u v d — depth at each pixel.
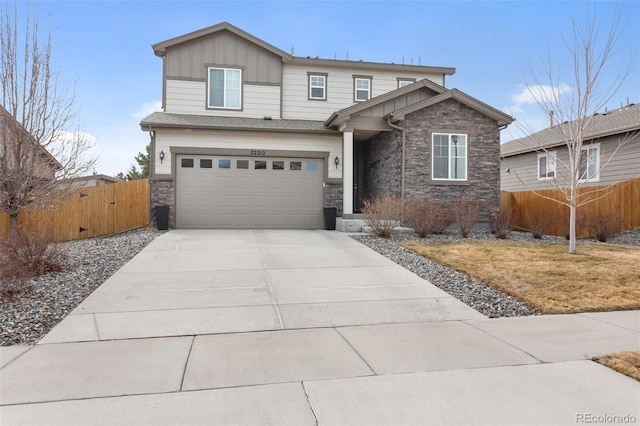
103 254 8.59
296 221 14.05
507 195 15.77
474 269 7.38
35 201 8.52
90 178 11.04
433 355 3.91
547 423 2.69
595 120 15.38
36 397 3.00
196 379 3.34
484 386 3.23
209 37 15.05
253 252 9.01
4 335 4.32
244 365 3.65
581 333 4.54
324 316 5.17
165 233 12.02
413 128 13.13
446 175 13.35
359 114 13.42
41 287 6.06
